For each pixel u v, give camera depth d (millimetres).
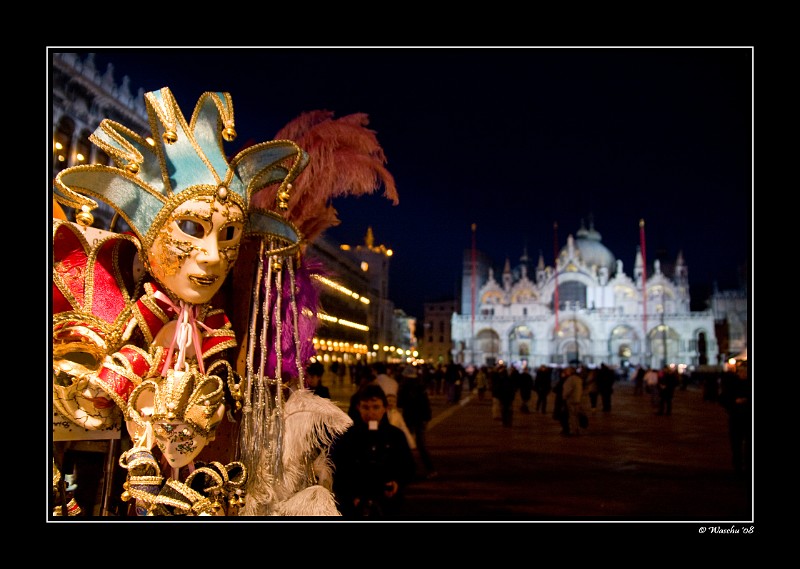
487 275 119312
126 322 2445
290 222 2861
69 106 17672
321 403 2770
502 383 19516
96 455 2871
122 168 2420
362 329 35594
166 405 2295
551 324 101188
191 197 2385
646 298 100750
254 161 2693
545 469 10719
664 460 11945
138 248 2469
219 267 2443
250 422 2688
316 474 2963
